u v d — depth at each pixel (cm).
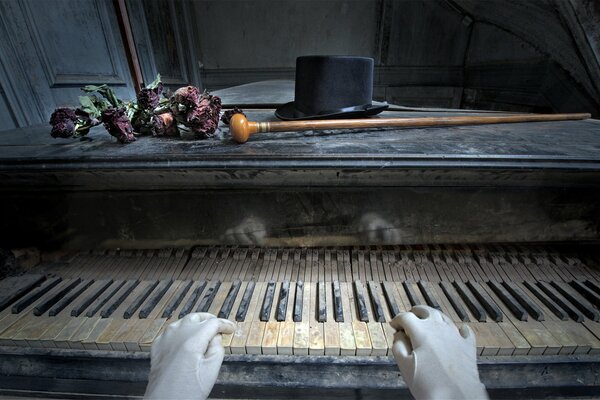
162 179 49
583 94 156
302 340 42
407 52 269
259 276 54
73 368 44
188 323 35
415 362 30
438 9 247
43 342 43
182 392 29
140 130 59
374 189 51
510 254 57
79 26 140
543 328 43
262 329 44
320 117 62
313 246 58
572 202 52
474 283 51
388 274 54
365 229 54
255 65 279
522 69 199
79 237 57
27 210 54
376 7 253
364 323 45
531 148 48
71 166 44
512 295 48
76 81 138
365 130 63
